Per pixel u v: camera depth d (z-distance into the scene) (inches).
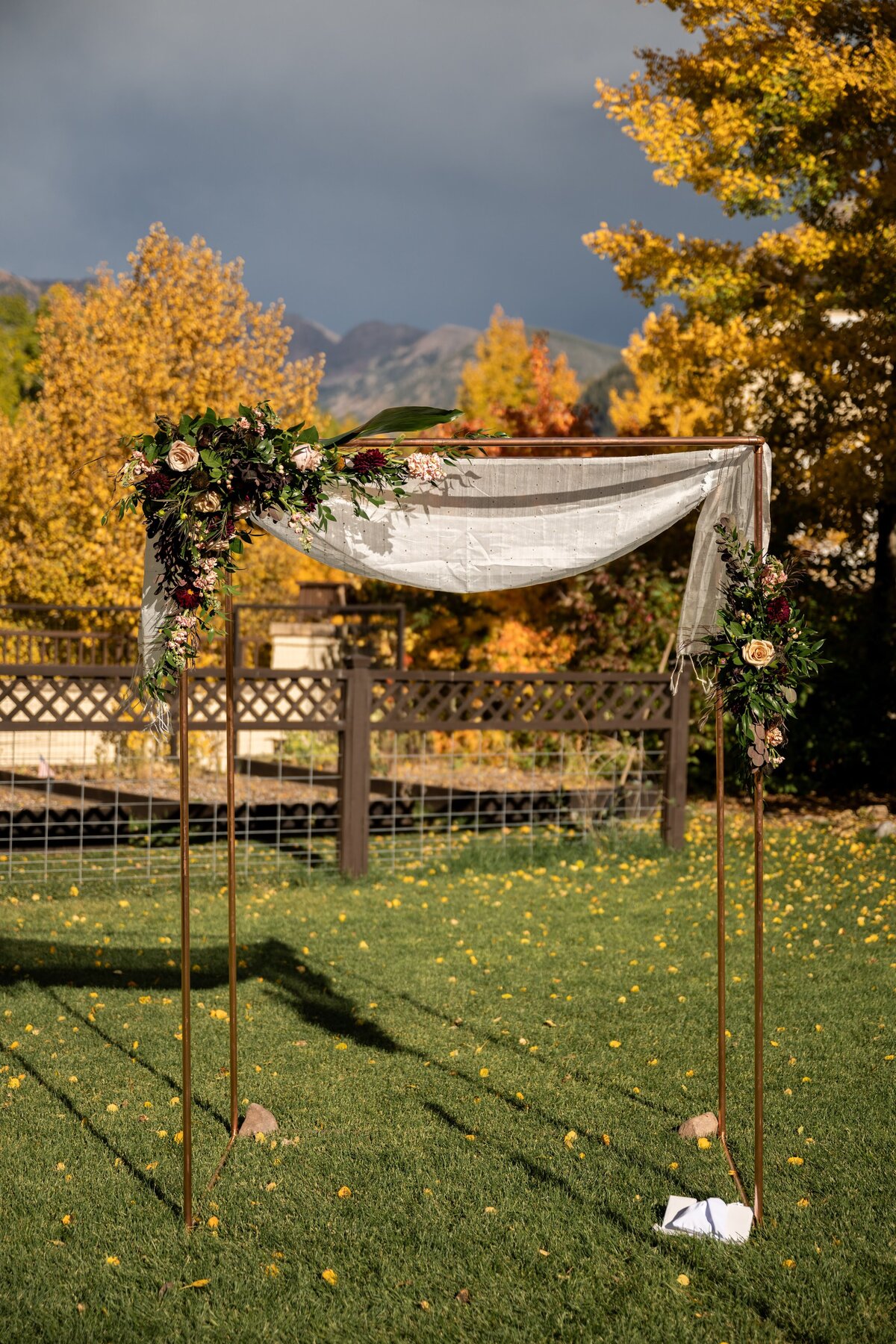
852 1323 117.2
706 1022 210.1
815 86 370.3
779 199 407.8
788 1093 176.6
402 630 547.2
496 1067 189.3
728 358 427.2
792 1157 153.9
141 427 520.1
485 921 284.7
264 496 138.5
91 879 329.4
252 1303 122.3
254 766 487.8
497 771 512.7
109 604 521.0
